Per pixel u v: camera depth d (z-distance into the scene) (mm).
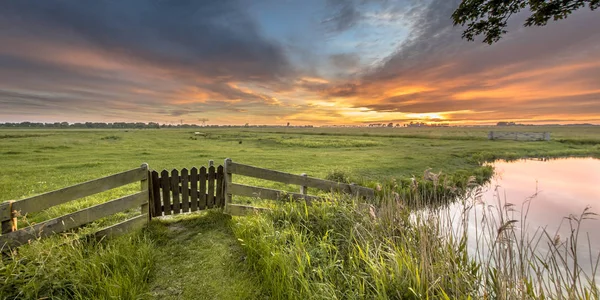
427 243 3111
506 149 29094
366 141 43125
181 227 4586
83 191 3725
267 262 3049
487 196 10891
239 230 4105
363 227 3828
